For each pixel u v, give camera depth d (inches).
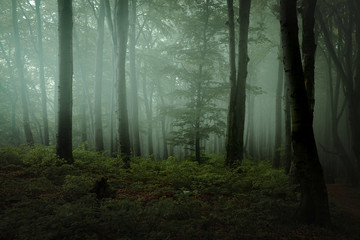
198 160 600.1
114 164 489.4
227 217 231.9
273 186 332.2
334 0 698.8
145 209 232.5
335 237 196.9
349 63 650.8
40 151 447.8
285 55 237.1
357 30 640.4
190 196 316.2
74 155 513.3
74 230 178.1
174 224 205.0
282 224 221.1
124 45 530.3
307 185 226.8
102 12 796.6
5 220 186.1
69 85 446.6
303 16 358.6
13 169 389.4
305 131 228.4
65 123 441.1
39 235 163.8
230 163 499.2
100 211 217.3
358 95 625.6
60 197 268.1
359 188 528.1
